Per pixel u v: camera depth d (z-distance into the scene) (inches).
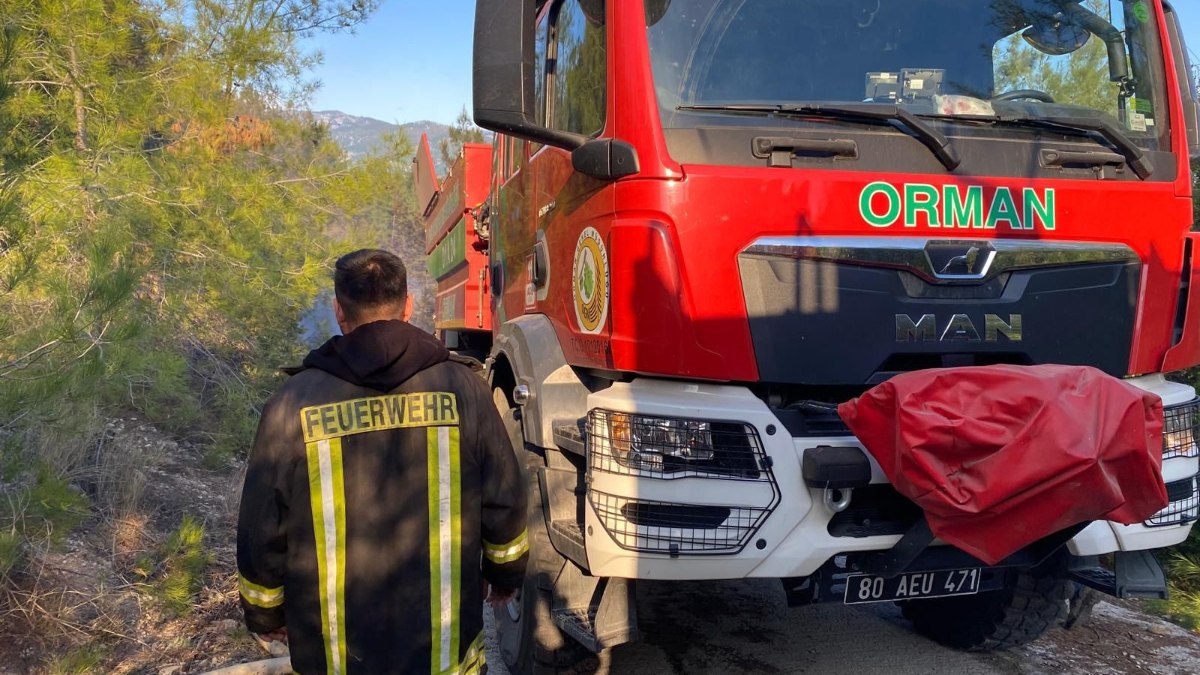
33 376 168.4
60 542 169.0
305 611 92.2
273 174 336.8
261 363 313.4
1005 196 138.7
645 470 123.3
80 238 211.0
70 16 246.4
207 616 182.4
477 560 97.7
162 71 304.0
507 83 134.6
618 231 131.4
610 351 133.9
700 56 135.3
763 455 123.7
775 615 200.5
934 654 180.4
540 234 171.6
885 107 136.2
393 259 99.9
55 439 180.5
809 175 130.9
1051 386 108.1
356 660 91.7
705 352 127.0
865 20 145.8
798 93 139.0
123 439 231.8
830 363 130.6
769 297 128.7
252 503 92.4
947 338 134.8
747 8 139.4
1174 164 152.5
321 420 92.4
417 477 93.7
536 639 149.7
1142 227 146.5
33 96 228.1
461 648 95.3
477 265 252.1
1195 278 151.7
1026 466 104.7
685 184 127.6
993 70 149.7
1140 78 157.4
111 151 256.2
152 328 232.7
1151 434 110.7
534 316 169.8
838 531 127.0
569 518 144.5
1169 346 148.9
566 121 160.7
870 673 171.0
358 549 91.7
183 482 243.3
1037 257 139.3
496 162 221.6
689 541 122.0
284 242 322.3
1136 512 110.8
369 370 94.0
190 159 296.0
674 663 174.2
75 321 173.0
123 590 182.1
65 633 164.1
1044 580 164.4
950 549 133.0
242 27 319.3
